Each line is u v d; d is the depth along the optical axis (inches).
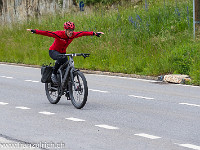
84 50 1876.2
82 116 864.3
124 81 1427.2
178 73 1480.1
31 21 2578.7
